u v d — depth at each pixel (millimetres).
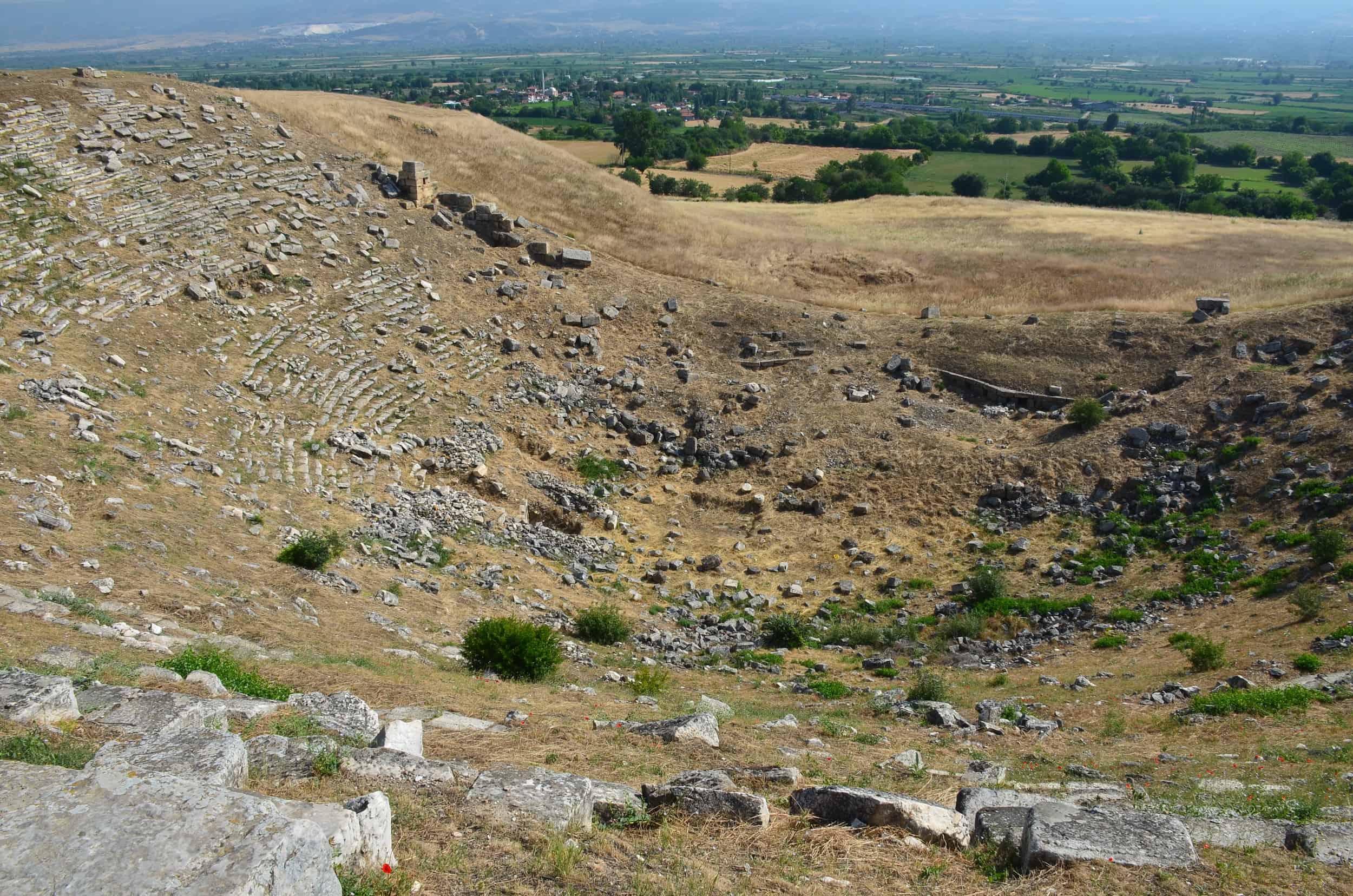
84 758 7316
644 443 34625
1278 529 25000
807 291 44500
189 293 30312
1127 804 10891
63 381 23078
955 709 18547
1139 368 34656
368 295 35781
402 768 8797
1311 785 12289
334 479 25594
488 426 32344
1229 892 7688
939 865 8266
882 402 35500
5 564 15109
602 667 20250
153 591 15891
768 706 18500
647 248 47500
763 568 28328
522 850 7570
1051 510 29125
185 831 4992
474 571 23969
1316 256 45000
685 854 8172
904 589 26672
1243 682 17828
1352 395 28188
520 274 41375
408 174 42625
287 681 13320
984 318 40031
